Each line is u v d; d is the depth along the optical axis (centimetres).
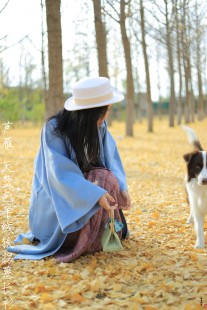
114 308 334
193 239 529
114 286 370
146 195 848
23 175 1116
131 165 1359
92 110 441
